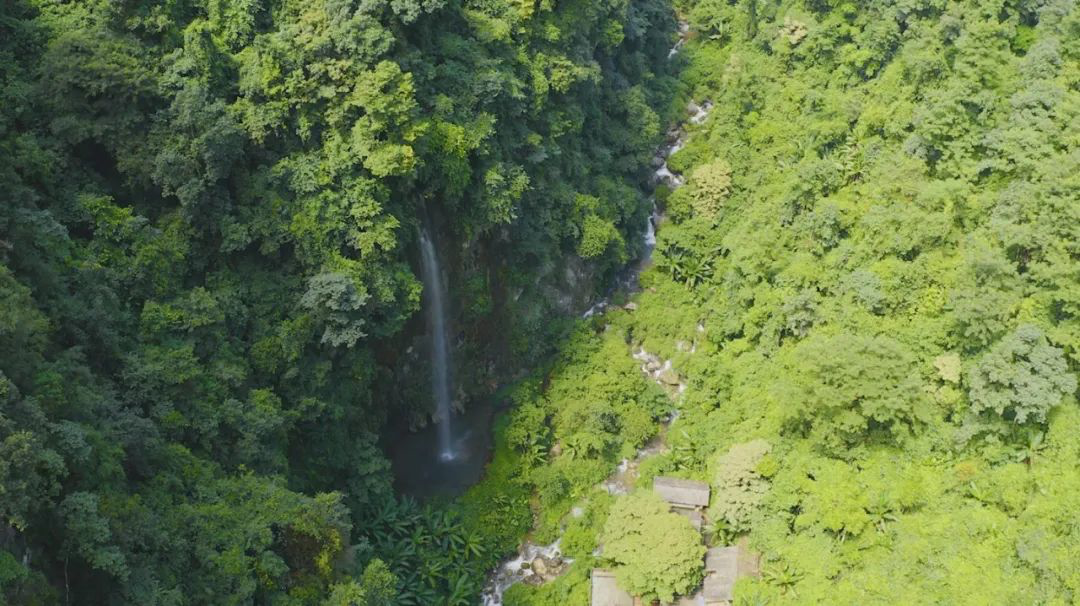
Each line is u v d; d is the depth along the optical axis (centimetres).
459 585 5178
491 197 5778
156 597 3625
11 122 4675
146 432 4122
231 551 3991
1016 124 5788
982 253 5119
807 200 6294
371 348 5619
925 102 6284
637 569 5028
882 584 4591
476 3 6122
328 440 5272
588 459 5972
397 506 5453
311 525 4278
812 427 5216
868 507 4891
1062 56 6178
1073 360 4941
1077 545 4247
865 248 5803
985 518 4644
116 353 4391
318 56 5084
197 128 4862
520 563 5547
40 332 3816
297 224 5053
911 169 5956
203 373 4653
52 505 3444
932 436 5069
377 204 5128
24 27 4884
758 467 5259
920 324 5359
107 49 4828
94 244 4650
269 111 5088
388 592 4350
